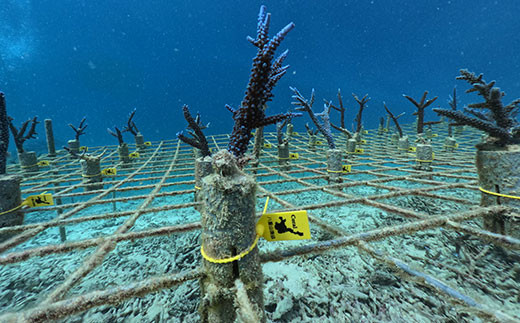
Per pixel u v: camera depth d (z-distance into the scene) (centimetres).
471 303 118
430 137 1025
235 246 128
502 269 244
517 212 220
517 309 205
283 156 686
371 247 168
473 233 182
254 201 135
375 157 722
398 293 240
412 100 630
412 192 314
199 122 572
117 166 715
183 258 330
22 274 307
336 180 479
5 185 275
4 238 265
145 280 131
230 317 133
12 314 109
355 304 231
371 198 304
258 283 135
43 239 448
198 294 257
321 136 1177
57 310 113
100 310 238
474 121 246
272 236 157
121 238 204
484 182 246
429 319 209
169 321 227
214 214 127
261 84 181
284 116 198
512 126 246
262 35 174
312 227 398
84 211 602
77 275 154
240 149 198
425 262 280
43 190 440
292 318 221
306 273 277
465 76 274
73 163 727
